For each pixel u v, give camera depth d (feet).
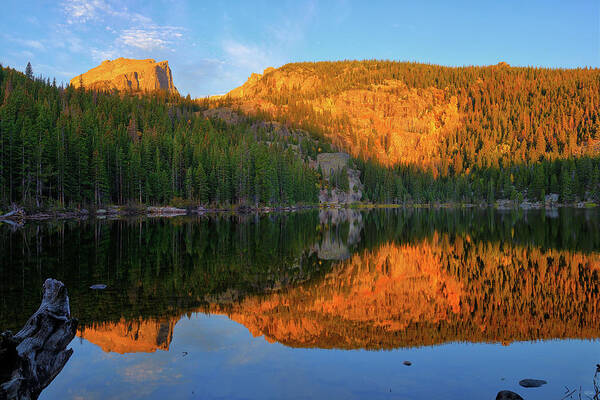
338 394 23.30
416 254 89.61
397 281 61.16
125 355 28.94
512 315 43.42
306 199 448.65
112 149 267.80
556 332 37.73
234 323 37.86
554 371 28.30
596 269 70.79
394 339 34.96
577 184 451.12
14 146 197.06
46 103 331.77
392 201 550.36
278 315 41.27
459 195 554.87
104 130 293.64
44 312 28.22
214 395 22.71
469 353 31.83
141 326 35.78
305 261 77.66
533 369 28.63
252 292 50.88
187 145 350.23
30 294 44.24
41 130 223.92
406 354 31.19
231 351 30.45
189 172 310.24
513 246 102.68
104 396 22.41
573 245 103.50
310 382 25.05
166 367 26.89
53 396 22.39
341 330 37.27
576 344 34.37
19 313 36.78
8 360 21.17
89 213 220.84
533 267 73.10
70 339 29.71
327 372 26.91
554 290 55.62
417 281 61.36
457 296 52.19
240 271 64.34
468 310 45.50
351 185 560.61
